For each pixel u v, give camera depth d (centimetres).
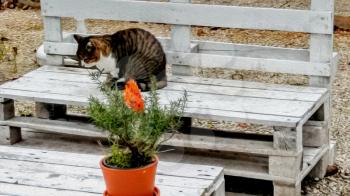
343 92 439
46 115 357
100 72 321
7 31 557
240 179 345
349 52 499
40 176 266
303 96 330
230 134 335
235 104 321
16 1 625
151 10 359
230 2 575
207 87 344
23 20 586
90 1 370
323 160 341
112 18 368
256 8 341
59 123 350
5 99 349
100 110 228
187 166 276
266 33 539
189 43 359
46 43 384
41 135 363
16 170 271
